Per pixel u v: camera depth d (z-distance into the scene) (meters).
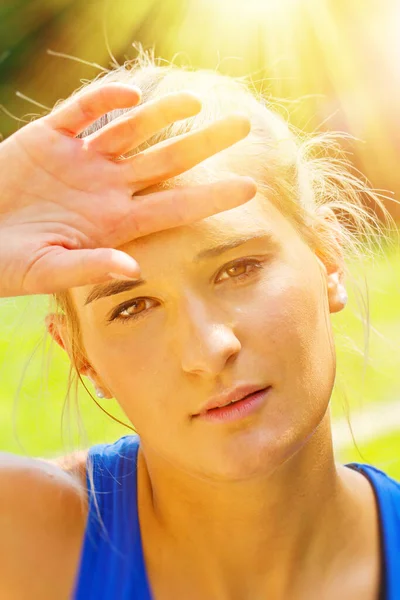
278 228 1.35
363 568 1.44
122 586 1.45
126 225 1.25
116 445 1.67
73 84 7.70
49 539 1.50
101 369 1.37
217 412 1.24
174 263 1.25
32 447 2.53
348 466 1.65
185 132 1.41
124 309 1.30
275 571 1.41
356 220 1.88
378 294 3.07
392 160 6.12
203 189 1.21
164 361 1.27
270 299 1.27
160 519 1.48
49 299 1.57
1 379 2.45
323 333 1.36
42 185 1.27
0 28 7.59
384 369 2.92
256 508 1.37
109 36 7.57
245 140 1.44
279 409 1.25
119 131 1.25
